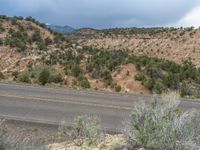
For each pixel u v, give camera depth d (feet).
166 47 358.84
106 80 118.21
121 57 146.72
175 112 27.48
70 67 129.80
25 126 37.83
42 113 45.11
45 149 18.81
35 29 179.73
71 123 39.58
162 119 26.04
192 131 25.64
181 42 358.02
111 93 70.59
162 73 127.54
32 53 152.87
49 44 168.55
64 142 30.78
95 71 122.62
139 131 26.53
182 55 335.26
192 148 24.63
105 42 405.59
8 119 39.63
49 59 144.56
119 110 51.21
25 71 133.18
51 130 36.91
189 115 26.96
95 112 48.44
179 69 136.15
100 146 28.91
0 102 50.03
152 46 369.71
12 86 68.85
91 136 29.84
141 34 406.00
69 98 58.39
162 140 25.23
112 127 39.86
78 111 48.16
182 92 95.14
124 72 123.85
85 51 164.14
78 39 432.66
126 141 27.48
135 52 369.09
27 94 58.95
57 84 103.24
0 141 17.40
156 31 403.95
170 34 382.42
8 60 145.38
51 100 54.75
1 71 137.59
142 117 26.91
